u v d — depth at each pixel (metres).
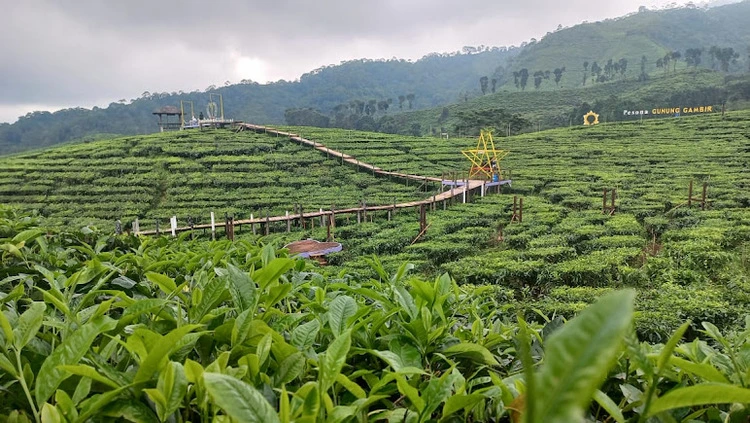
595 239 15.52
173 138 46.72
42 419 0.96
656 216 19.16
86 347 1.16
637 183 26.56
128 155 41.78
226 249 3.33
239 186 34.12
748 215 17.20
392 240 17.67
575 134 49.00
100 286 1.95
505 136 56.69
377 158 40.88
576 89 103.38
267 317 1.65
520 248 16.52
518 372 1.59
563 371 0.43
